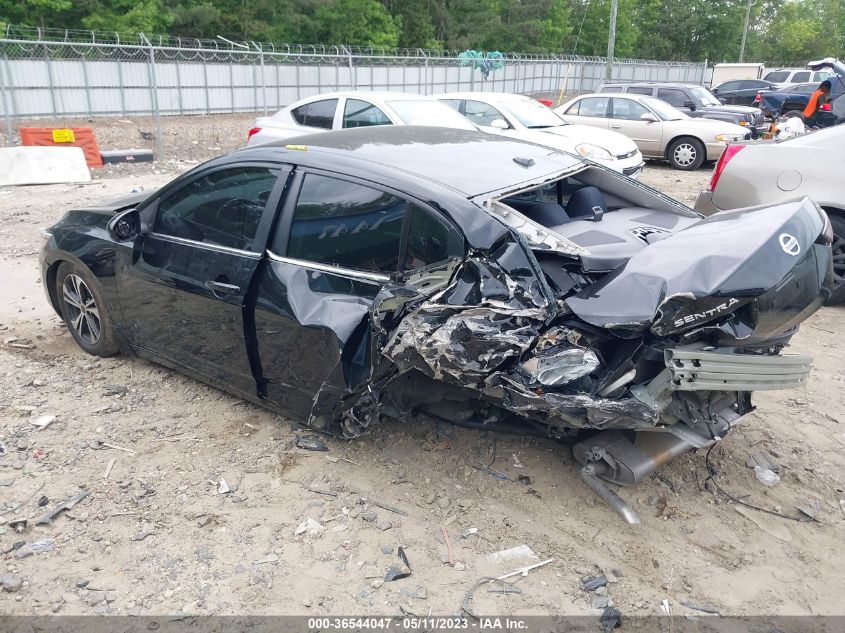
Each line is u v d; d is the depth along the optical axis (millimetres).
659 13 63844
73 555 3150
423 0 49250
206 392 4586
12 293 6539
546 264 3404
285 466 3807
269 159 4023
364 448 3963
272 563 3113
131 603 2883
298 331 3588
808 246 3109
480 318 3150
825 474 3822
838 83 9750
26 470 3744
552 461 3861
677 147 15453
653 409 3025
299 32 40562
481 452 3938
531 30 52969
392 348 3312
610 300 3047
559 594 2957
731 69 33438
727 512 3496
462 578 3039
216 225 4129
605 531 3338
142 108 28094
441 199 3416
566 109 16766
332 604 2891
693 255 3037
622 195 4516
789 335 3381
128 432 4121
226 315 3969
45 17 32688
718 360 3064
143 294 4480
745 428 4270
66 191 11914
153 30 34375
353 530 3324
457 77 37094
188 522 3373
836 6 82812
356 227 3637
